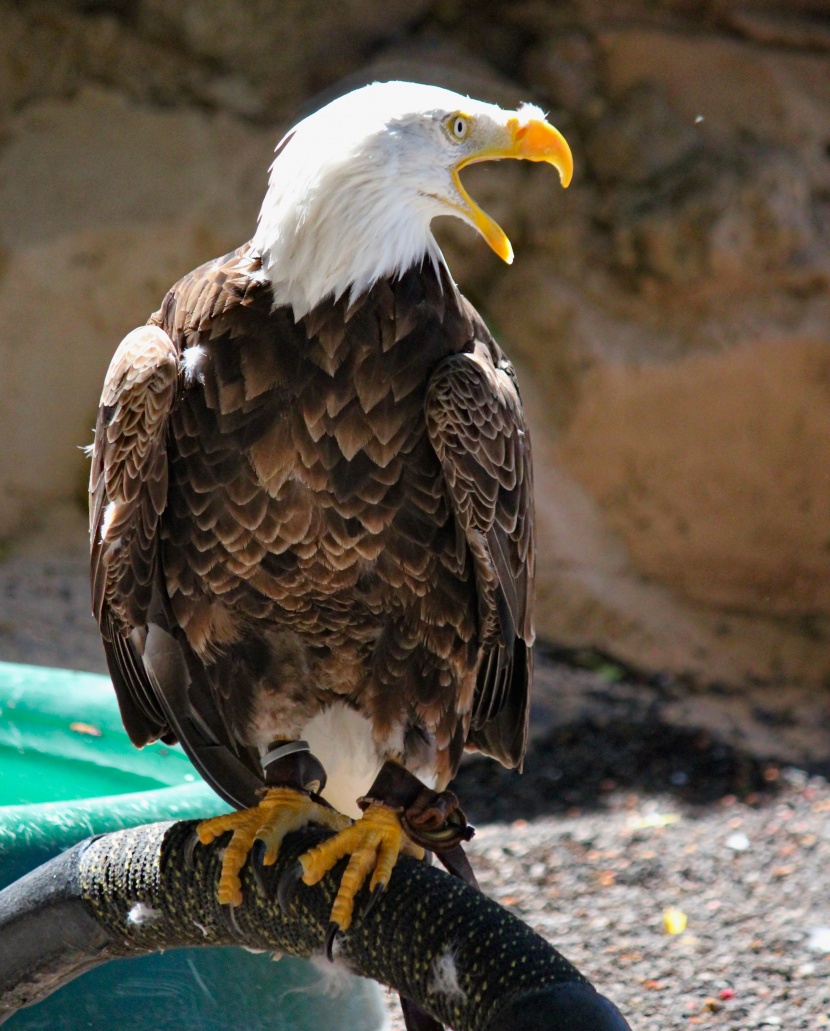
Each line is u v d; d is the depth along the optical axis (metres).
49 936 4.76
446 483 6.00
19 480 15.51
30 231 15.16
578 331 16.09
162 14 16.80
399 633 6.24
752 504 16.23
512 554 6.43
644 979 8.70
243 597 6.17
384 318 5.83
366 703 6.37
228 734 6.42
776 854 10.55
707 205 15.99
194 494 5.97
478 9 17.91
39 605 13.89
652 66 17.08
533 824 11.21
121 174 15.80
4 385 15.25
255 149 16.38
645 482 16.20
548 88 17.33
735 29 17.38
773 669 15.32
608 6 17.53
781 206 16.05
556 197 16.67
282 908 4.91
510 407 6.29
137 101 16.58
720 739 12.97
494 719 7.02
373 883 4.62
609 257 16.45
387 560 6.07
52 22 16.73
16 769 8.23
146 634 6.38
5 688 8.38
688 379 15.81
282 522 5.93
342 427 5.81
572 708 13.44
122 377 5.94
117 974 6.30
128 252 15.38
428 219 5.96
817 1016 8.22
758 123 16.78
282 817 5.30
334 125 5.76
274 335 5.77
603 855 10.49
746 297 16.11
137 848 4.77
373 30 17.56
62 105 16.42
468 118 5.89
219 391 5.79
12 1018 6.12
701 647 15.41
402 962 4.29
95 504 6.33
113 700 8.30
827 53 17.34
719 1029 8.08
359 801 5.53
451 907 4.26
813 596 16.56
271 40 17.08
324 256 5.70
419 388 5.91
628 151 16.72
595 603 15.42
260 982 6.54
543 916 9.55
